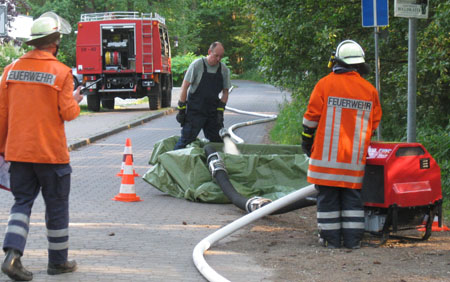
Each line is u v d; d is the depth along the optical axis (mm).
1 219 9578
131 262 7363
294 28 16922
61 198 6758
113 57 32719
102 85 32906
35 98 6605
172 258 7602
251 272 6992
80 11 77250
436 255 7711
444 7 12898
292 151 12891
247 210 10156
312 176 8094
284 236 8898
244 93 51062
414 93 10344
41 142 6578
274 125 26125
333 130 8047
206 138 13336
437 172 8375
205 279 6727
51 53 6863
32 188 6754
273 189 11414
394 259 7520
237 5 18953
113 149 19312
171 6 79625
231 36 99875
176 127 26000
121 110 34531
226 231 8406
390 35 17281
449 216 10172
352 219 8078
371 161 8164
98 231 8961
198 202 11477
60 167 6738
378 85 12039
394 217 8016
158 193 12391
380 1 11820
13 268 6375
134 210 10633
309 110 8148
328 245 8164
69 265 6848
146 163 16422
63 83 6656
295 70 18594
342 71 8172
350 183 8023
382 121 17281
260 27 17859
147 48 33062
